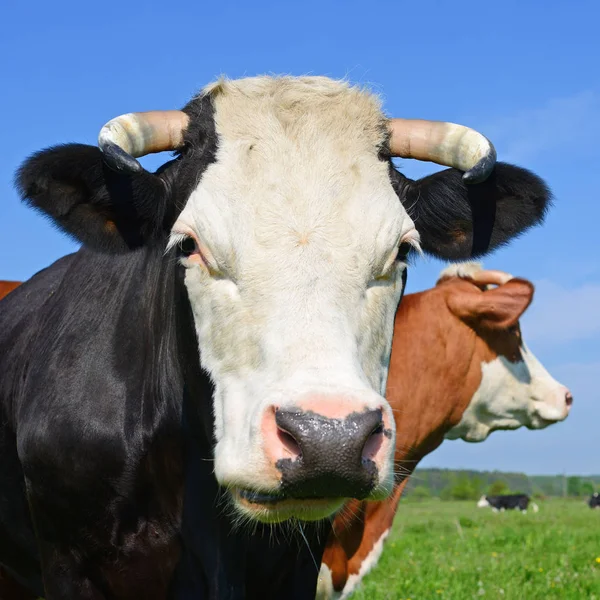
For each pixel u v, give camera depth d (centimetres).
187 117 471
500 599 967
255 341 399
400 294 460
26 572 588
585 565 1257
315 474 344
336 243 413
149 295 511
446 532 2138
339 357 376
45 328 556
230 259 418
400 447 930
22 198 454
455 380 966
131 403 498
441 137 486
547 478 7800
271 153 438
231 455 390
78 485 497
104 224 478
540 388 1009
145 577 504
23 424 522
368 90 493
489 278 998
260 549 489
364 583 1114
